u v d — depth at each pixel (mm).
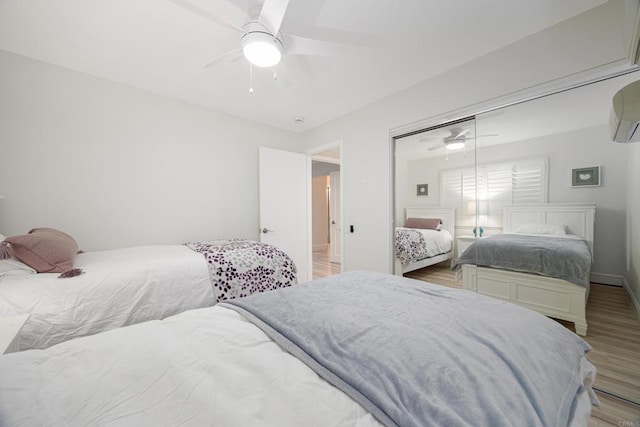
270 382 639
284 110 3238
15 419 489
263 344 854
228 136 3330
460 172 2453
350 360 723
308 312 1054
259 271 2260
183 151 2949
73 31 1807
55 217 2223
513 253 2182
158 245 2703
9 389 575
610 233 1790
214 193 3201
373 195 3012
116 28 1779
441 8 1635
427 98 2484
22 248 1478
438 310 1057
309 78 2455
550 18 1728
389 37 1896
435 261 2662
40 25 1746
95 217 2408
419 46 2002
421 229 2758
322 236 7773
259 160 3508
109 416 518
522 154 2086
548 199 2006
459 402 569
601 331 1797
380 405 563
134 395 581
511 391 614
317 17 1684
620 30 1563
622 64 1560
